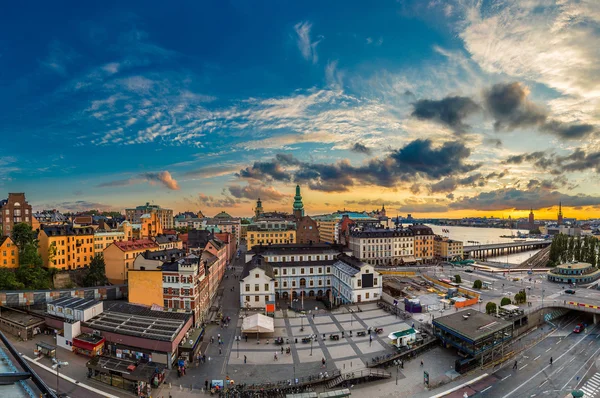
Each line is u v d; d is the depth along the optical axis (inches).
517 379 2984.7
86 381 2839.6
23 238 5260.8
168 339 3132.4
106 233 6825.8
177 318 3666.3
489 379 2984.7
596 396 2733.8
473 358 3171.8
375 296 5017.2
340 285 5378.9
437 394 2755.9
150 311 3873.0
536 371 3125.0
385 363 3206.2
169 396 2689.5
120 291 4655.5
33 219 6742.1
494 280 6540.4
